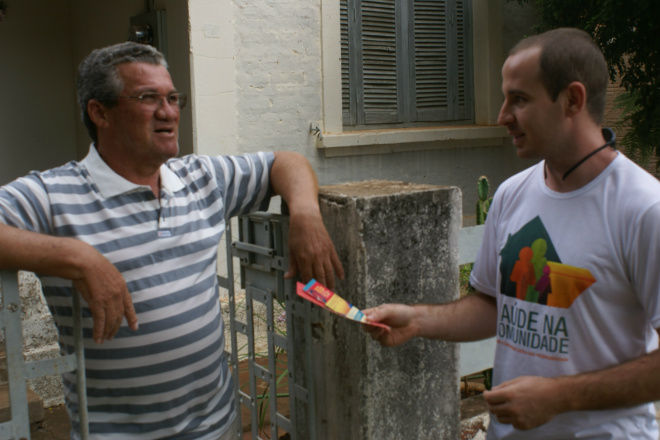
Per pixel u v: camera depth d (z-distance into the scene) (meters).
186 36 4.62
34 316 3.68
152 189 1.91
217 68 4.70
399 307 1.81
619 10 5.21
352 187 2.17
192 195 1.99
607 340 1.49
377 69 5.88
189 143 4.77
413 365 2.08
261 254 2.33
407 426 2.09
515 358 1.64
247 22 4.82
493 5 6.35
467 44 6.39
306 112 5.24
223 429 2.09
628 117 6.07
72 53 6.13
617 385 1.40
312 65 5.21
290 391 2.32
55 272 1.59
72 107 6.14
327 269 1.95
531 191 1.65
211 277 2.01
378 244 1.95
